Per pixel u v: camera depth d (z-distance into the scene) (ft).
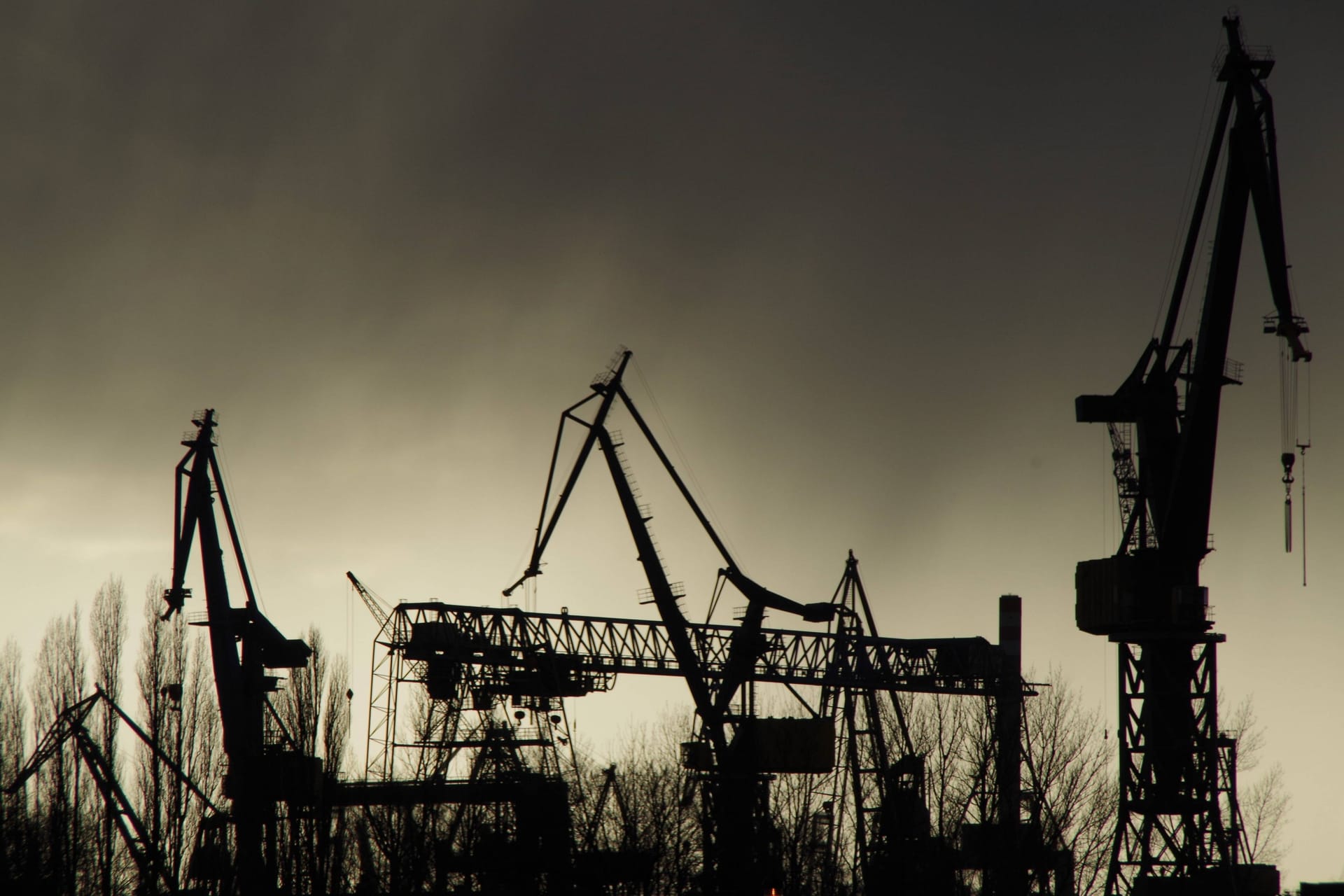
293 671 572.92
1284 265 542.16
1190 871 566.36
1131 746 586.04
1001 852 453.99
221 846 515.91
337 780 520.01
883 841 492.13
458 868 486.79
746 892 531.91
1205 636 579.07
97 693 539.70
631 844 488.44
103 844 506.07
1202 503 577.43
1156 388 595.06
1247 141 549.54
